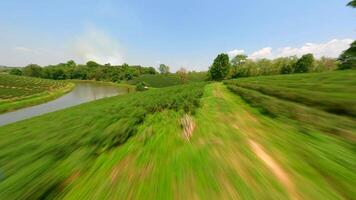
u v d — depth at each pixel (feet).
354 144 23.27
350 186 16.31
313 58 270.05
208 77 368.27
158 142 31.96
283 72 298.56
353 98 36.50
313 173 18.85
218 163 22.66
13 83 332.19
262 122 39.42
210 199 16.19
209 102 71.67
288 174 19.15
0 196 16.15
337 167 19.30
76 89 357.82
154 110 57.47
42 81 408.26
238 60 352.69
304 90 58.49
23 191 16.87
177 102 64.44
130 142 32.71
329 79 77.41
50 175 19.86
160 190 18.12
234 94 99.25
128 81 494.18
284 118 37.37
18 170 19.70
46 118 70.95
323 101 38.37
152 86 407.44
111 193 18.30
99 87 407.44
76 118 48.93
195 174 20.53
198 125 40.60
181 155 25.99
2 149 26.76
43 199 17.43
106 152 28.96
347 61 119.03
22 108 172.55
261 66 331.57
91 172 23.03
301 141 26.96
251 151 25.57
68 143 26.40
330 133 27.12
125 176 21.56
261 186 17.39
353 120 29.37
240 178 19.02
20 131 43.98
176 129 37.93
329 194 15.64
